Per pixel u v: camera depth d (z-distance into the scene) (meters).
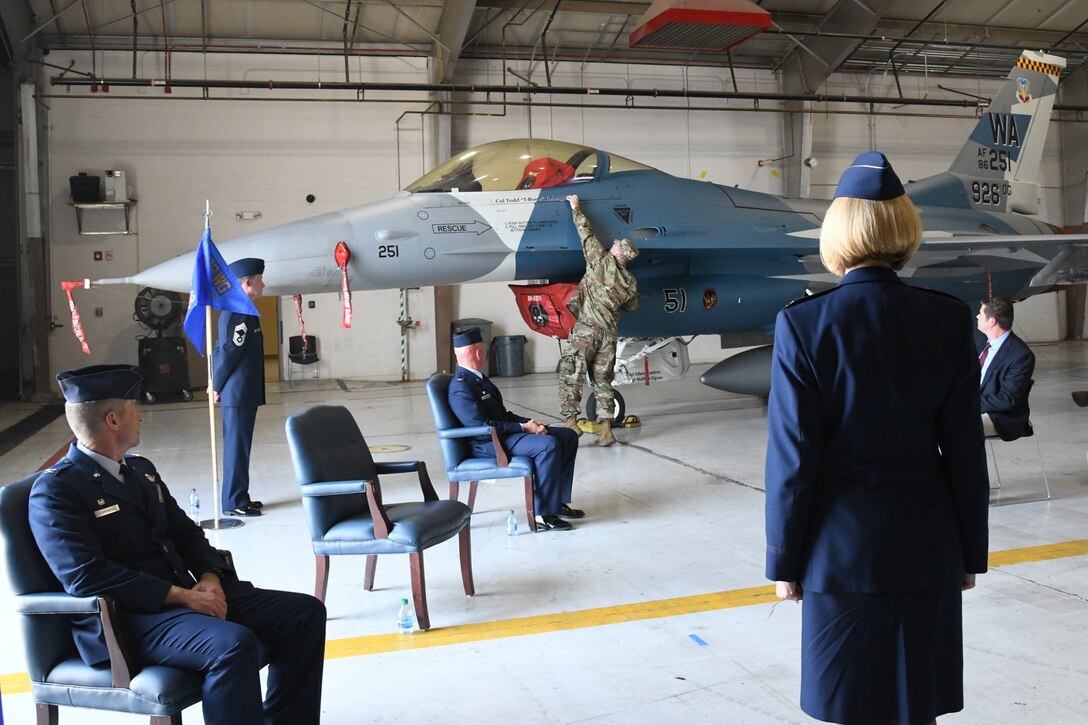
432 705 3.19
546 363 17.97
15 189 14.91
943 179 12.30
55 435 10.69
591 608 4.18
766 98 15.41
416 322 16.88
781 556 2.03
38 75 14.64
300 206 16.06
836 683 2.01
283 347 16.38
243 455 6.27
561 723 3.02
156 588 2.50
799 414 2.00
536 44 17.09
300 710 2.79
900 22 17.95
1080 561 4.68
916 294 2.07
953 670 2.06
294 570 4.94
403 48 16.23
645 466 7.73
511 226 8.77
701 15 12.42
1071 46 19.67
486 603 4.30
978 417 2.07
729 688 3.25
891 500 1.99
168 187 15.43
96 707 2.46
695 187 9.95
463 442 5.79
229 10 14.93
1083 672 3.30
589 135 17.72
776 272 10.20
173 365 14.27
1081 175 21.11
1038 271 12.17
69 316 15.08
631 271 9.56
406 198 8.86
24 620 2.51
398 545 3.92
